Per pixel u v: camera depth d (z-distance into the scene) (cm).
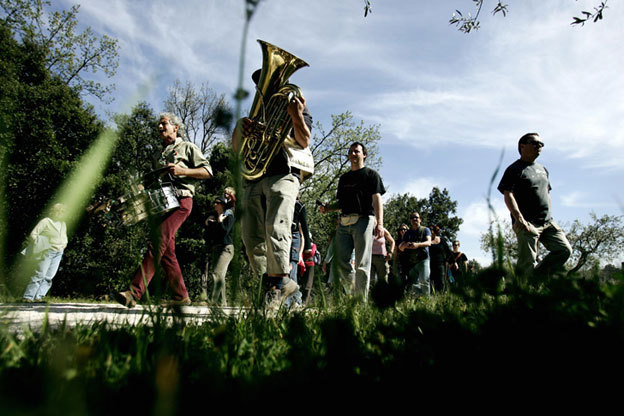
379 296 98
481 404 82
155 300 96
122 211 195
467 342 101
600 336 87
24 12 1497
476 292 100
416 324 127
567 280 101
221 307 156
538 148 446
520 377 85
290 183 341
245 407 72
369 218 412
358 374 97
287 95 324
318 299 168
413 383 91
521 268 99
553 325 93
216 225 549
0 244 56
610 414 77
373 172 423
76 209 34
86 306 373
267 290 275
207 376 77
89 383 77
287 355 115
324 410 78
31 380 75
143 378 81
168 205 343
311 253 622
